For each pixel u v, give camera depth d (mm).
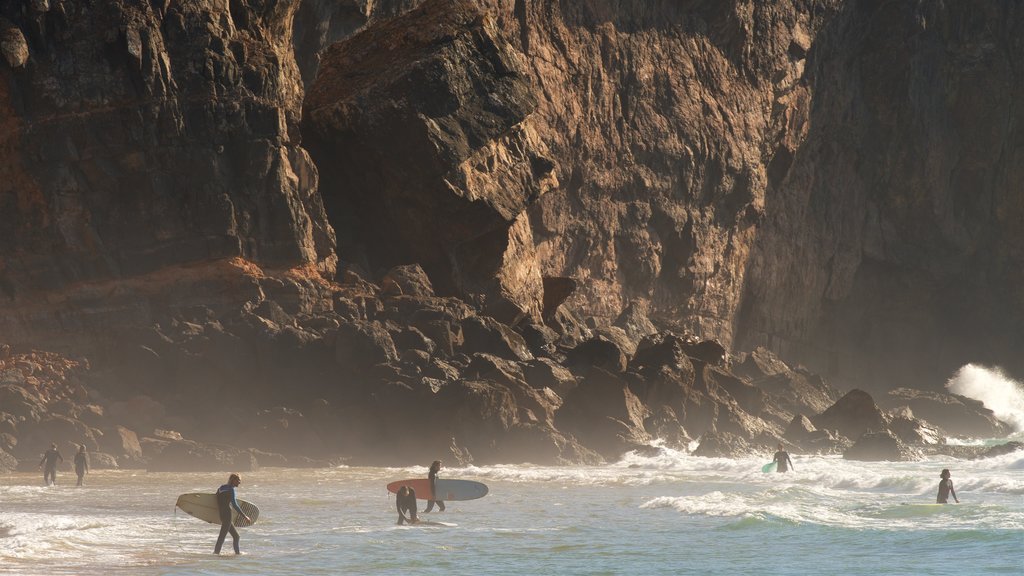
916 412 122938
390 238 106062
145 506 51188
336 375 83562
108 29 88500
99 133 88375
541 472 70312
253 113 93000
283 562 35125
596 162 134875
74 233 87500
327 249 96562
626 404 84750
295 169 95375
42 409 76438
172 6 91875
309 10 108875
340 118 102875
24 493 57312
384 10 116812
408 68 104375
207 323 85438
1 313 85438
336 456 79000
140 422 79000
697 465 76938
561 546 38625
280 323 87875
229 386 83062
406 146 102500
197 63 91688
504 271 107875
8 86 86312
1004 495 56062
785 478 66812
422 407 80625
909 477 60969
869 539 39938
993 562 34094
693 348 105750
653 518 46812
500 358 88875
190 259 89750
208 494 38688
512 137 110375
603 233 135000
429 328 90938
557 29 132125
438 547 38469
